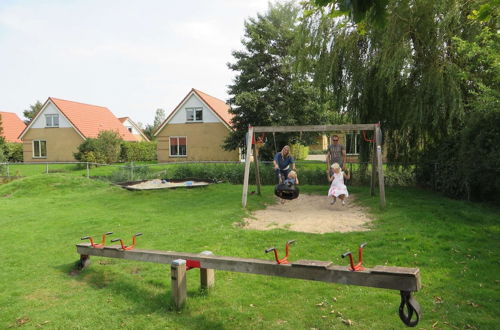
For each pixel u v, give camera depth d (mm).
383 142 13797
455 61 11891
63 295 4977
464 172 10180
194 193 13328
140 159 36625
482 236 6992
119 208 11305
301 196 12297
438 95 11219
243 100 23391
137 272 5797
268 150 24062
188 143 32188
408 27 11781
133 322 4129
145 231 8234
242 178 16016
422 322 3920
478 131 9859
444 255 6020
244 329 3898
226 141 26734
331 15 3691
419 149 13336
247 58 24922
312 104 23234
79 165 28203
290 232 7754
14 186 16141
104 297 4848
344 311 4234
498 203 10188
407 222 8109
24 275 5812
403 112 12453
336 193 10422
